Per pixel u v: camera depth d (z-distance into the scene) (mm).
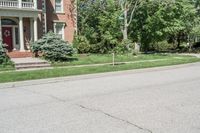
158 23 33719
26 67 20844
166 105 8984
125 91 11547
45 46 23703
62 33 33344
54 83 14398
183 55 32875
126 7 32594
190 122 7234
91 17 37656
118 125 7027
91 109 8602
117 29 34094
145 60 25703
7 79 14586
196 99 9859
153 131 6578
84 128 6824
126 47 31656
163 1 32656
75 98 10273
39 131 6676
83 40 32812
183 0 36656
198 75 16531
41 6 30719
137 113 8086
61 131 6645
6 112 8430
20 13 27844
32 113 8266
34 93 11547
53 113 8219
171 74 17281
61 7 33250
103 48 33344
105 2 37125
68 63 22688
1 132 6668
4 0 27375
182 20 36562
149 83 13672
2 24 28531
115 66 20266
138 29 36938
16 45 29656
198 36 41906
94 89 12172
